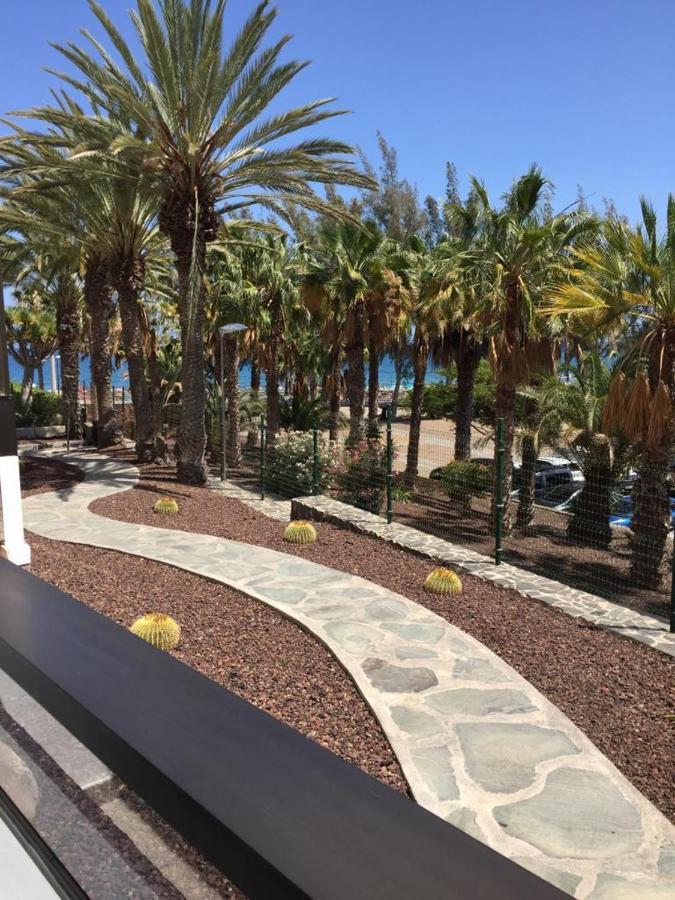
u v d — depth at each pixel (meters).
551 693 5.29
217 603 6.91
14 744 1.21
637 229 10.65
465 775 4.04
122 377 33.06
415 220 47.66
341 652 5.70
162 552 8.80
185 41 12.46
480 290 16.38
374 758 4.25
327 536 10.12
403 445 28.80
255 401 25.61
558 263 14.75
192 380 15.49
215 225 14.62
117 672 1.14
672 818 3.82
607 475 13.33
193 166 13.43
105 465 18.16
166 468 18.08
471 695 5.04
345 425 27.56
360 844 0.73
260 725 0.98
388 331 19.81
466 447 19.28
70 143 13.17
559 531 15.19
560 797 3.85
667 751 4.54
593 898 3.09
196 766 0.86
